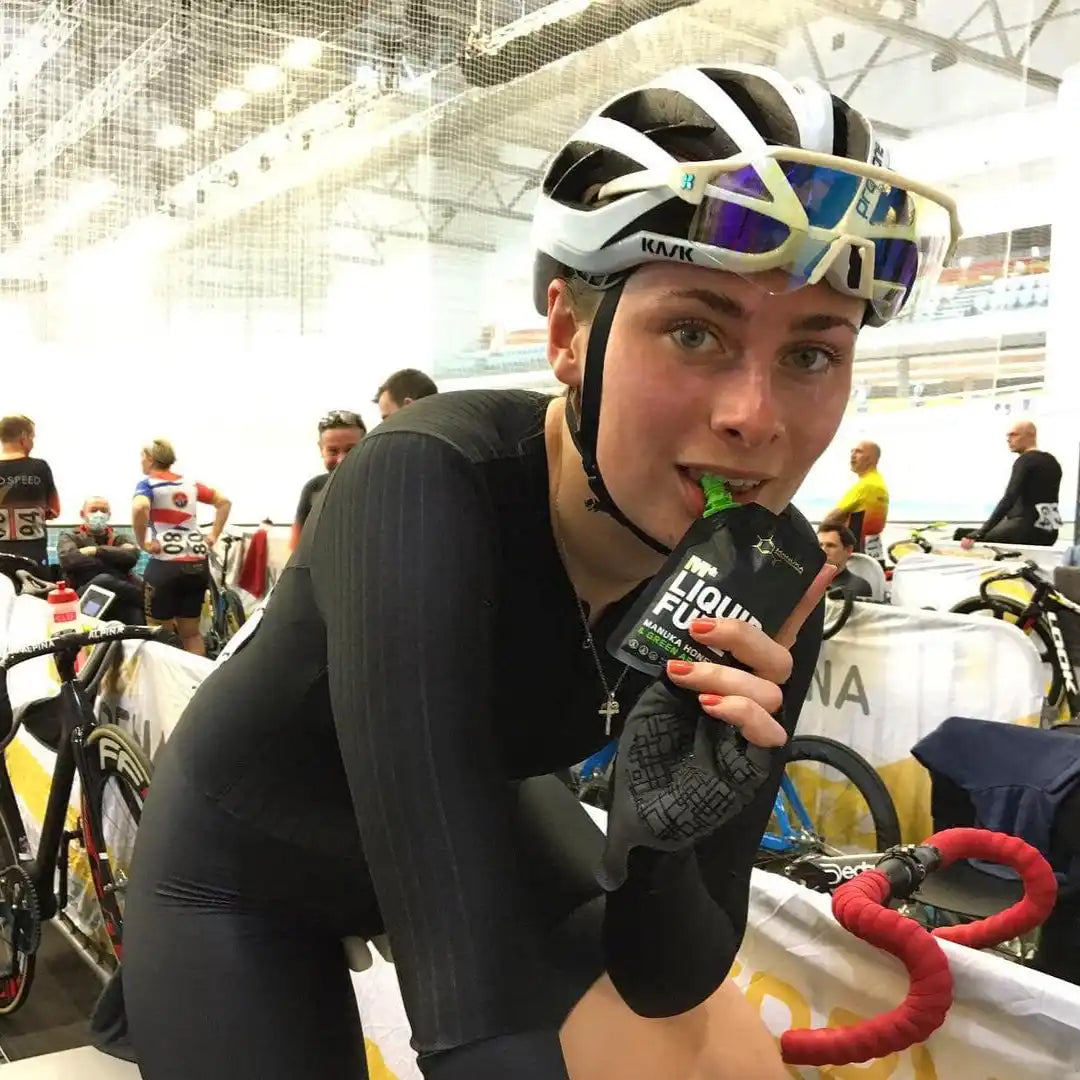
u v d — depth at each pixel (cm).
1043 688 233
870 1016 96
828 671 276
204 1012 81
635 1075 84
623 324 61
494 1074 55
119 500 719
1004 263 647
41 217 645
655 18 562
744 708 58
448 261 732
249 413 757
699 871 77
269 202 716
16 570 351
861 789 232
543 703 79
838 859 214
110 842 202
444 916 57
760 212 55
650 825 60
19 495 484
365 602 62
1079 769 159
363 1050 91
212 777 86
